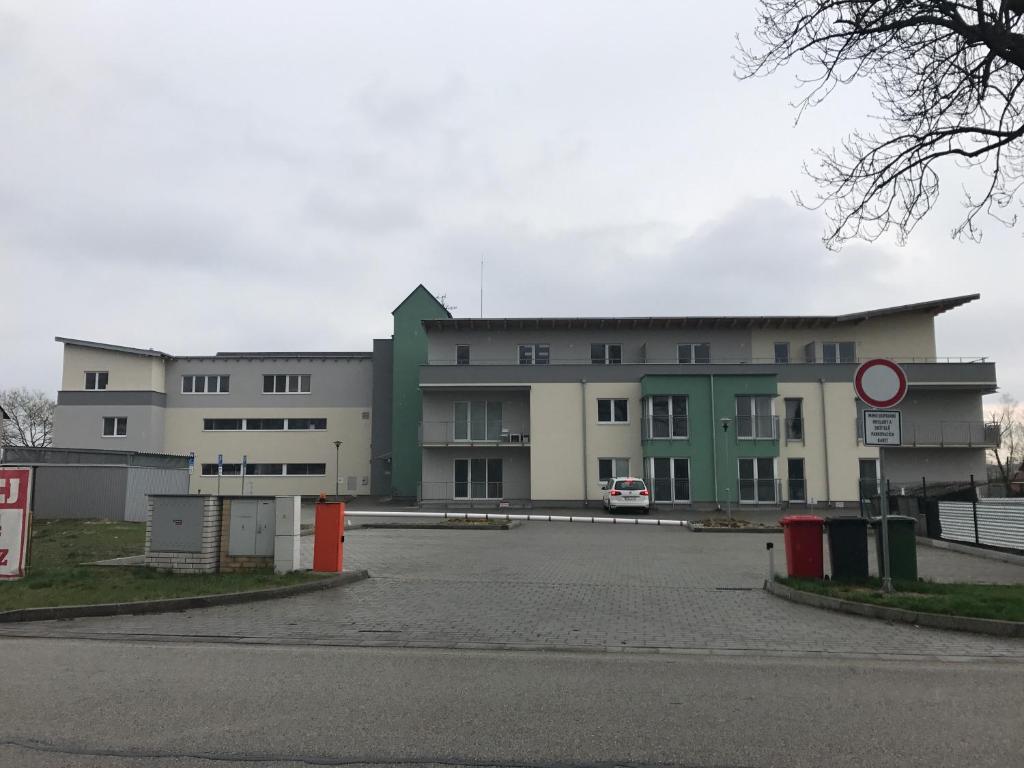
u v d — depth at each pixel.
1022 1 9.23
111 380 45.19
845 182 11.09
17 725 5.35
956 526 19.19
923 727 5.39
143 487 26.20
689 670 7.12
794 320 39.56
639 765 4.66
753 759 4.76
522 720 5.52
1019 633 8.65
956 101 10.16
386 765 4.65
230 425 46.44
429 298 45.12
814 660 7.58
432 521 28.83
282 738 5.10
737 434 35.75
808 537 12.20
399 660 7.50
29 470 11.95
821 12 9.90
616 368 37.47
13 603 10.01
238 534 12.75
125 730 5.25
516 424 38.88
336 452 46.19
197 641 8.43
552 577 13.73
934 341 39.53
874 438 10.96
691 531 25.47
